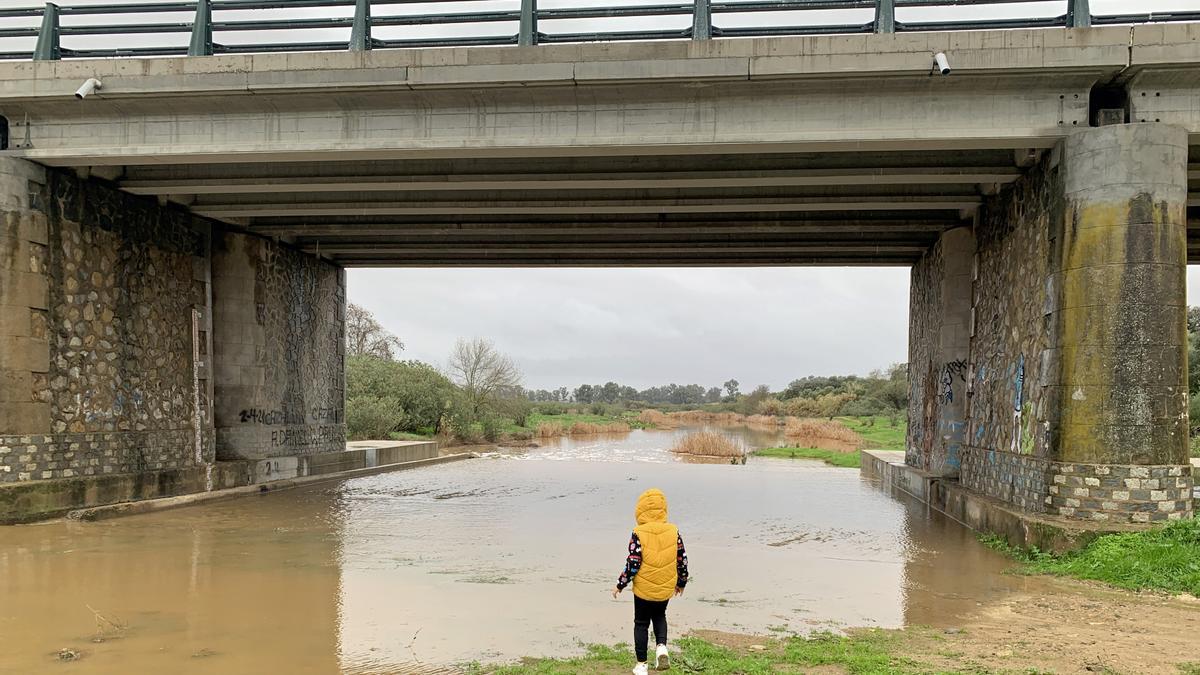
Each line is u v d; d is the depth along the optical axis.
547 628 7.95
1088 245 11.81
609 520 15.77
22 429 14.27
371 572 10.70
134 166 16.06
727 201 16.95
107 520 15.24
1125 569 10.04
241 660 6.93
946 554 12.34
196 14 14.27
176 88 13.66
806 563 11.59
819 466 30.75
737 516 16.67
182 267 18.45
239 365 20.47
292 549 12.44
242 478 20.09
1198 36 11.91
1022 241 14.33
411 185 15.77
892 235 21.59
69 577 10.30
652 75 12.80
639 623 6.34
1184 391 11.48
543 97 13.38
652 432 62.75
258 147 14.01
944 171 14.49
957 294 19.23
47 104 14.18
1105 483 11.44
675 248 22.44
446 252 23.48
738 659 6.75
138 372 16.94
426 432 46.31
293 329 23.06
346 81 13.30
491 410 49.75
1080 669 6.41
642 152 13.66
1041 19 13.35
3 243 14.06
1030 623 8.13
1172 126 11.72
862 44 12.52
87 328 15.60
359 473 25.86
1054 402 12.20
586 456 37.38
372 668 6.71
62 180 15.10
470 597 9.28
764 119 13.08
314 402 24.44
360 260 25.64
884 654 6.88
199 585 9.89
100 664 6.82
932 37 12.43
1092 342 11.68
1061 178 12.33
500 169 15.41
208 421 19.28
